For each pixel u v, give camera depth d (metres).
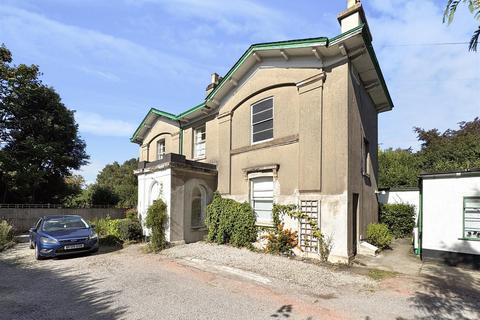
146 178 14.31
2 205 19.83
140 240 13.80
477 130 23.80
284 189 11.15
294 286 7.00
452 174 9.56
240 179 13.20
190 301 6.04
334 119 9.95
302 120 10.71
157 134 20.42
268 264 9.11
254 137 12.95
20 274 8.55
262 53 12.05
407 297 6.24
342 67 9.95
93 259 10.38
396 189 16.19
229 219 12.33
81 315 5.40
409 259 9.91
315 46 10.01
